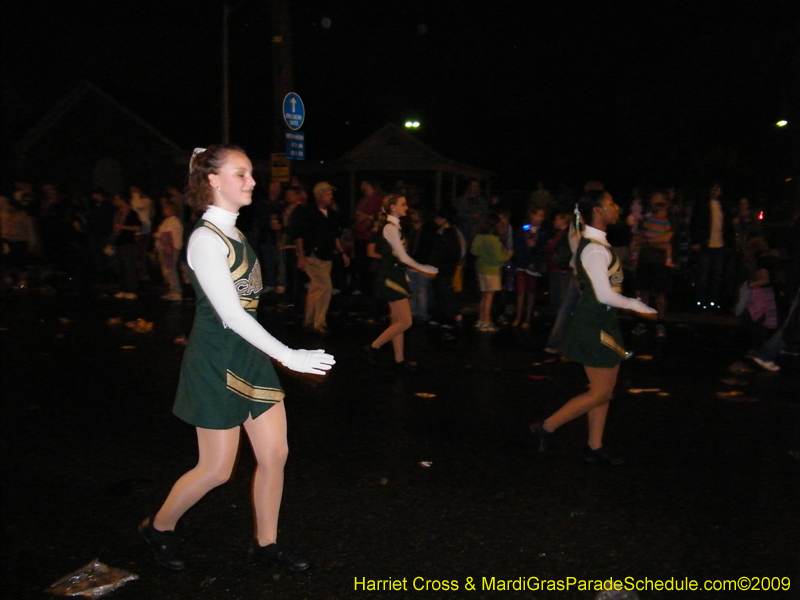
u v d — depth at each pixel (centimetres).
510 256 1072
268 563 405
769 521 459
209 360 360
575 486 510
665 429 628
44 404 690
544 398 718
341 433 617
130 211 1362
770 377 802
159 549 392
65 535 438
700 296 1276
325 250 1014
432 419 653
